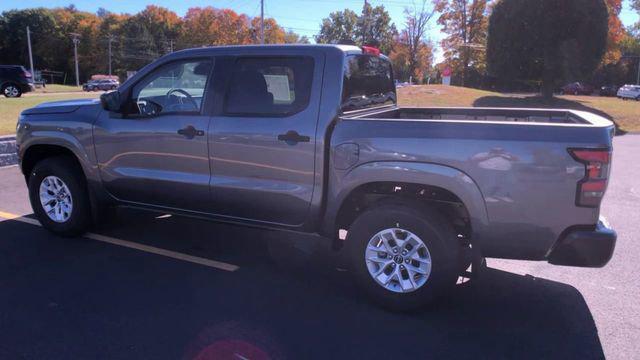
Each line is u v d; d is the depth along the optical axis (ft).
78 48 331.98
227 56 14.84
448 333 12.08
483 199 11.91
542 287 14.84
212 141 14.71
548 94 82.43
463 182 11.96
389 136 12.60
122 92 16.15
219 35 303.48
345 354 11.04
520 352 11.29
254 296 13.79
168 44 325.42
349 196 13.39
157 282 14.56
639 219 22.36
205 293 13.91
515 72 78.64
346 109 14.02
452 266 12.48
